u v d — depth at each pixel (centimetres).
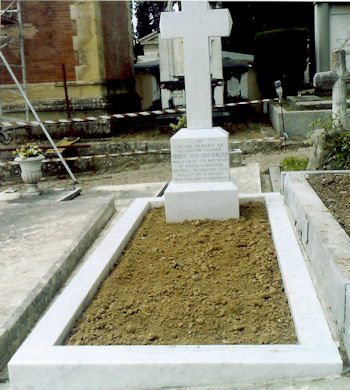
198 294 326
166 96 1253
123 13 1489
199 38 465
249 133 1203
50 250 445
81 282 336
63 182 1039
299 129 1099
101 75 1270
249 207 507
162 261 386
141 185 836
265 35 1405
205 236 430
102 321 294
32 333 272
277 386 232
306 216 366
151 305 313
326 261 291
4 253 446
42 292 360
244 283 338
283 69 1413
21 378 247
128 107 1464
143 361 242
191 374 240
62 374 245
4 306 336
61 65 1252
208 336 274
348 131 621
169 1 1252
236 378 238
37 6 1232
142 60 1852
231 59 1631
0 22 1165
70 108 1255
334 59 614
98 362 243
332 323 268
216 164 472
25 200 750
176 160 477
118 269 374
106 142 1175
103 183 984
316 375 234
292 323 281
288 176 499
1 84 1278
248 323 285
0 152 1150
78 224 520
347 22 1352
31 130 1277
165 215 500
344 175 497
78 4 1225
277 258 373
